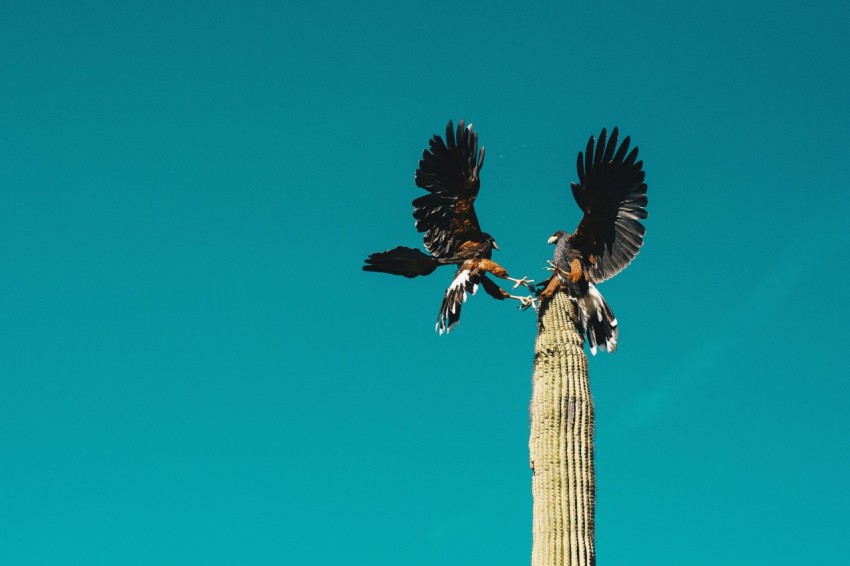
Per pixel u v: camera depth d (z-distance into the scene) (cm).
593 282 1181
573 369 1096
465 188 1220
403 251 1219
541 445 1064
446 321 1209
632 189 1182
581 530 1023
